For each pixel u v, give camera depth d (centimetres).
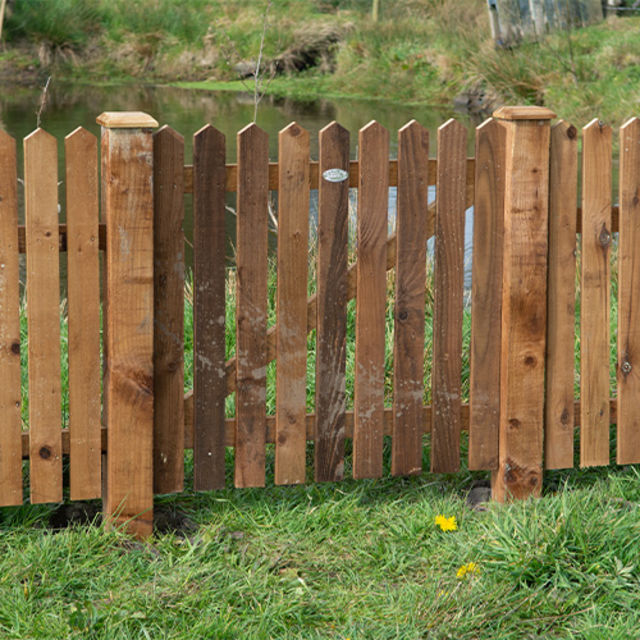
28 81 2012
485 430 414
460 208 395
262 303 385
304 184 379
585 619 331
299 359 393
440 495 420
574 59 1645
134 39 2222
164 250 372
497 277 404
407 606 336
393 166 390
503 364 408
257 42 2127
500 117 393
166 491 390
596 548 353
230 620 328
